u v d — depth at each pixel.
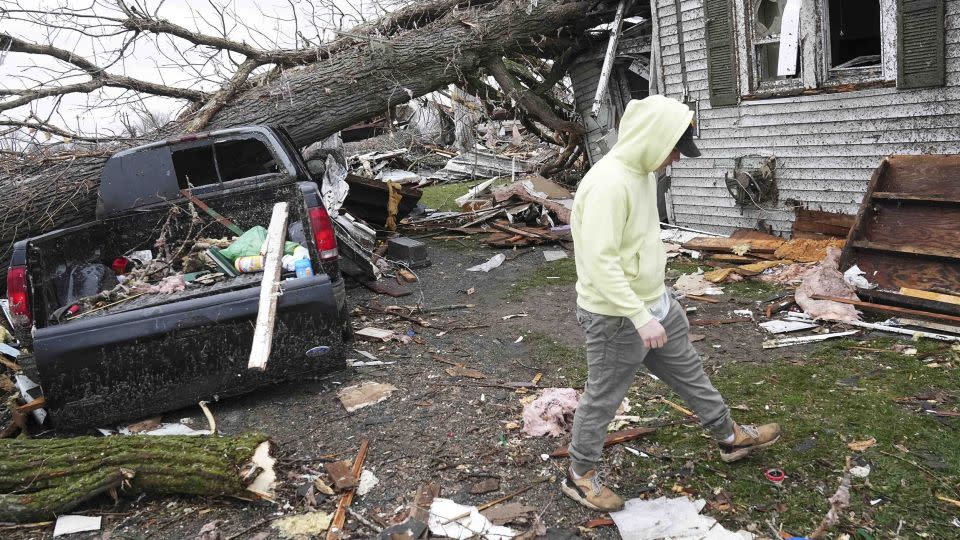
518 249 8.23
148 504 3.19
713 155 7.80
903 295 4.88
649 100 2.57
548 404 3.77
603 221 2.52
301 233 5.07
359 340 5.25
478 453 3.48
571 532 2.82
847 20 9.08
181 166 6.04
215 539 2.89
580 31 10.00
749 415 3.71
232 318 4.00
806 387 4.00
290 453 3.58
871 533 2.68
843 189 6.68
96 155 6.80
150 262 4.90
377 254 7.56
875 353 4.38
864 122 6.37
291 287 4.10
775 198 7.25
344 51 8.45
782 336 4.82
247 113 7.80
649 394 4.02
